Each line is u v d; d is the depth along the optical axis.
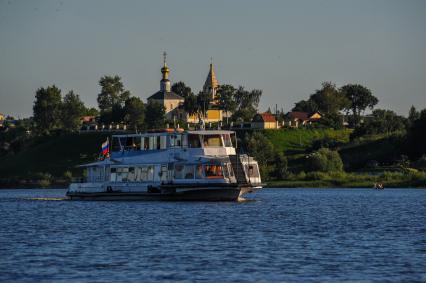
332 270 156.00
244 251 178.88
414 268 158.12
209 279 148.38
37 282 146.12
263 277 149.88
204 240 197.38
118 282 146.12
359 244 190.50
